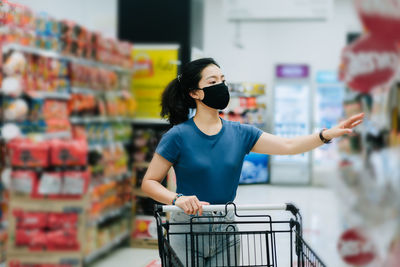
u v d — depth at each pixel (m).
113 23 5.73
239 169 1.89
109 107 4.18
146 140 4.53
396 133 4.41
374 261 3.52
